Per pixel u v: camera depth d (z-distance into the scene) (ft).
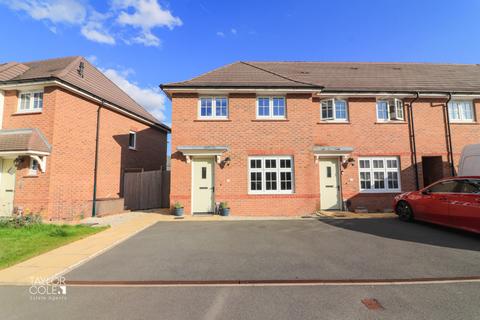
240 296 12.28
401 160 40.98
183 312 10.87
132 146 51.39
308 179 37.37
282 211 36.47
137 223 30.35
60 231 25.36
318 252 18.93
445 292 12.51
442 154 41.68
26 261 17.28
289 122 38.24
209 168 37.24
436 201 26.30
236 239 22.85
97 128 41.50
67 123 36.14
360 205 39.40
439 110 42.57
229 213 36.01
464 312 10.68
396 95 41.57
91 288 13.32
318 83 43.70
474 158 29.40
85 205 36.24
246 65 45.50
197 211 36.63
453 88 42.83
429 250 19.22
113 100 45.65
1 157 34.63
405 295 12.24
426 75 48.06
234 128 37.78
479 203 22.49
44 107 34.58
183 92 37.91
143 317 10.50
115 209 38.99
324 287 13.19
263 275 14.78
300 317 10.41
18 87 35.09
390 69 50.62
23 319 10.42
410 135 41.60
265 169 37.52
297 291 12.76
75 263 16.87
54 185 33.91
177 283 13.82
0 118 35.17
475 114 43.09
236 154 37.32
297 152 37.78
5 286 13.65
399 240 22.12
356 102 42.01
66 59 44.98
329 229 26.66
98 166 41.52
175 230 26.73
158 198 45.21
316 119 41.63
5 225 27.55
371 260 17.12
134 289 13.15
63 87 35.24
